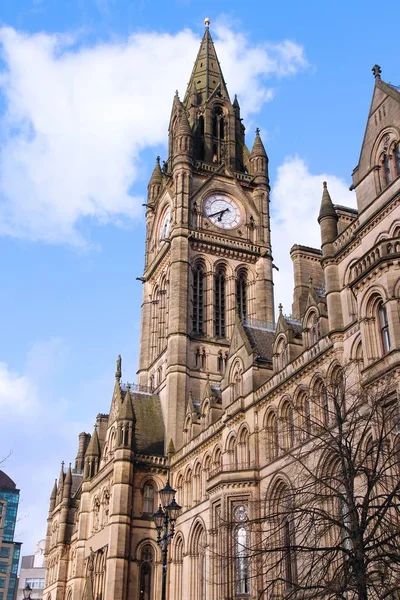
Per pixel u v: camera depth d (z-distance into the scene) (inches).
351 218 2689.5
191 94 5226.4
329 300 2198.6
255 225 4675.2
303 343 2539.4
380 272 1790.1
